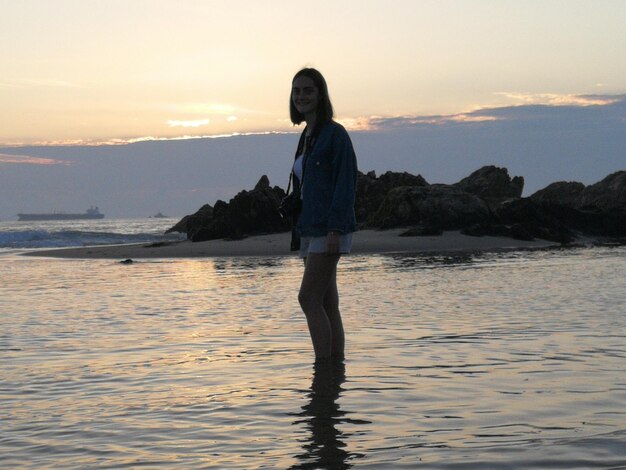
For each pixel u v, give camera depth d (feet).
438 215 113.70
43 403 15.21
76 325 28.14
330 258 19.79
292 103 20.75
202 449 11.55
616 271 51.24
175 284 47.85
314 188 19.88
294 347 21.80
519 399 14.32
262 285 45.80
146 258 85.46
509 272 52.24
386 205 119.65
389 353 20.22
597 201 170.19
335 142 19.79
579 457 10.28
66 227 334.03
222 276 54.39
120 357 20.76
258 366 18.78
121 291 43.37
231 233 111.75
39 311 33.19
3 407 14.89
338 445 11.49
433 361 18.83
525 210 114.73
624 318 26.81
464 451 10.86
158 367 19.02
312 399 14.84
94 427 13.12
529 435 11.62
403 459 10.60
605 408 13.39
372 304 33.30
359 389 15.67
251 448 11.51
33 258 86.63
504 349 20.48
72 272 61.87
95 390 16.40
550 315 28.09
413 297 36.17
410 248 94.53
